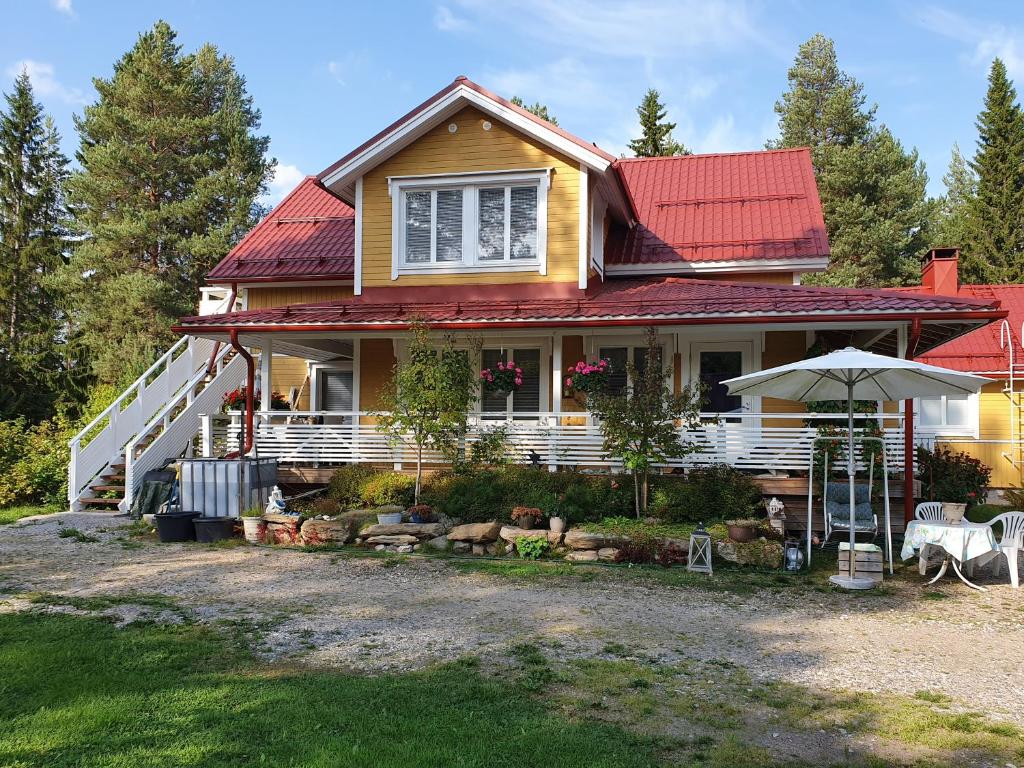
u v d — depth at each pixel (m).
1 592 9.23
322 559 11.47
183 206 34.97
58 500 16.66
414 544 12.23
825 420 13.58
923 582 10.49
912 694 6.21
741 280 18.02
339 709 5.56
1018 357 20.39
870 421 13.27
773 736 5.32
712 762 4.88
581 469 14.39
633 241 18.72
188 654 6.86
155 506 15.02
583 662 6.82
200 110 40.75
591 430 14.04
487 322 13.88
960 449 20.58
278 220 21.70
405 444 14.64
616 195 17.02
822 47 46.28
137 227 33.84
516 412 15.96
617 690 6.13
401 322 14.16
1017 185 39.06
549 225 15.56
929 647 7.55
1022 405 20.27
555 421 14.46
